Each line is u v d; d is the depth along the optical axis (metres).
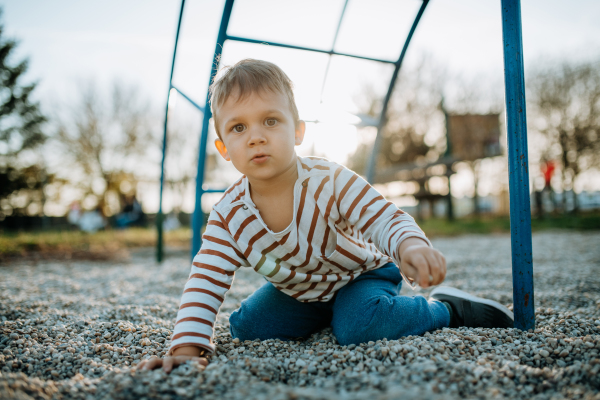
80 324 1.33
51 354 1.04
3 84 12.58
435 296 1.29
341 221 1.06
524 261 1.09
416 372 0.77
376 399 0.63
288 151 0.96
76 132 13.68
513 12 1.07
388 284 1.19
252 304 1.21
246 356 0.95
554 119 11.73
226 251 1.06
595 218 7.83
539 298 1.71
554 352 0.91
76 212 11.16
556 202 11.86
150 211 13.73
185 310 0.98
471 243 4.99
